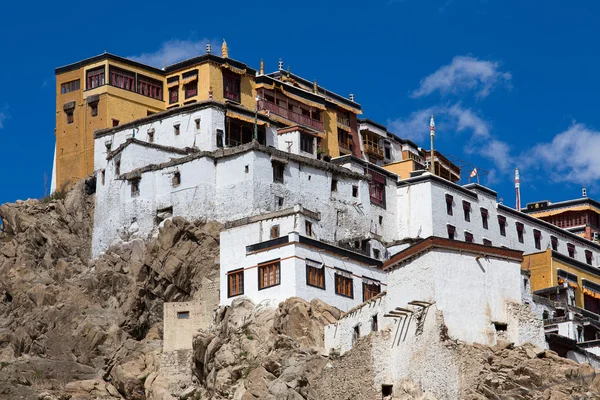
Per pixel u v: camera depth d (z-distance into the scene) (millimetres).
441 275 85875
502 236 141000
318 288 105062
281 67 151500
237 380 99188
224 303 107750
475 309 85750
